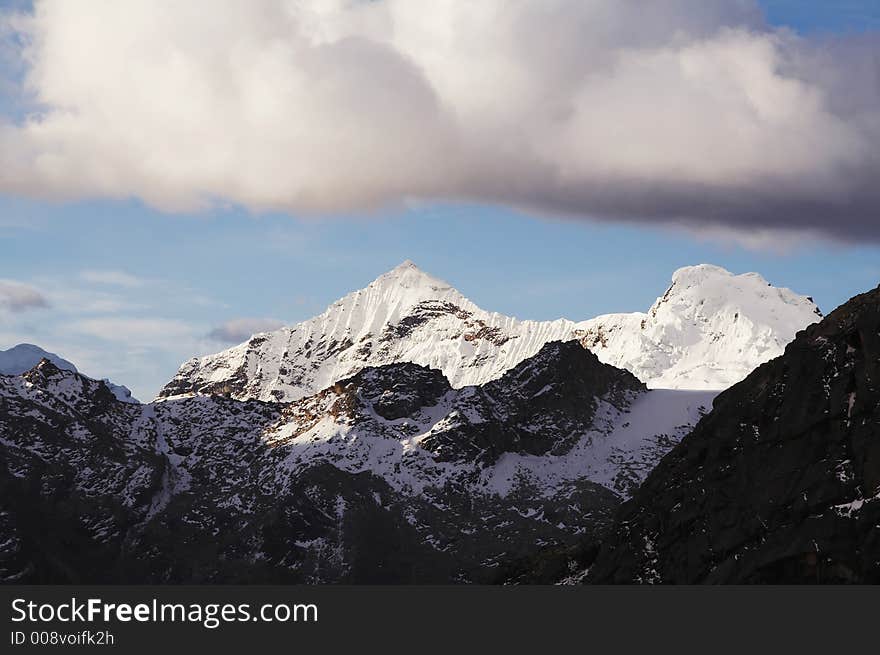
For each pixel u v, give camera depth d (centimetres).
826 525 17375
